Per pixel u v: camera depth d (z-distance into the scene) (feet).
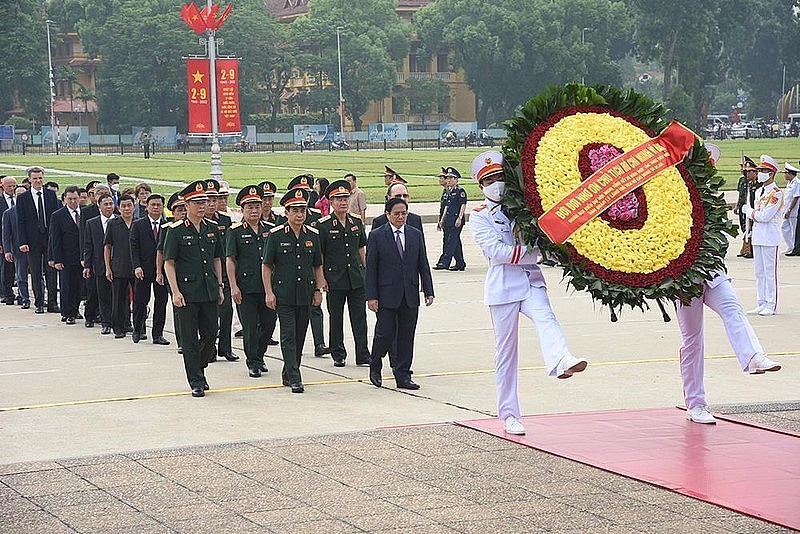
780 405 37.78
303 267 42.65
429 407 39.01
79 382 44.60
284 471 29.76
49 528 25.27
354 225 48.14
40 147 357.41
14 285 77.00
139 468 30.22
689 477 28.73
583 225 31.07
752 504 26.32
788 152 271.28
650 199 31.71
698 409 35.14
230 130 162.61
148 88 373.40
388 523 25.30
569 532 24.56
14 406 39.91
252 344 45.91
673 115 33.68
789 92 473.67
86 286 61.31
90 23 392.27
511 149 31.89
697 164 32.65
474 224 33.27
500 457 31.04
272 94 392.27
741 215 90.22
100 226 59.52
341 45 381.60
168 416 38.01
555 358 31.94
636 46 458.50
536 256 33.19
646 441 32.63
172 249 41.96
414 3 437.58
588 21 400.47
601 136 32.14
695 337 34.71
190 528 25.13
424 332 56.44
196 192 42.37
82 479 29.19
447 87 414.62
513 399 33.86
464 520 25.45
